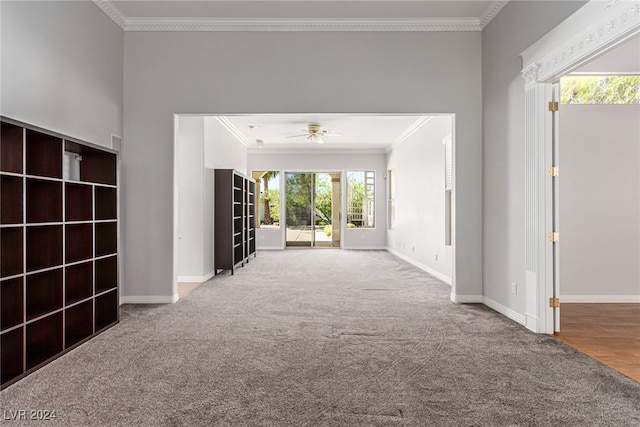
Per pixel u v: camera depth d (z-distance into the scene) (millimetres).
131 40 4980
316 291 5664
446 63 5016
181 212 6504
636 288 4988
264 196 11852
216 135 7309
